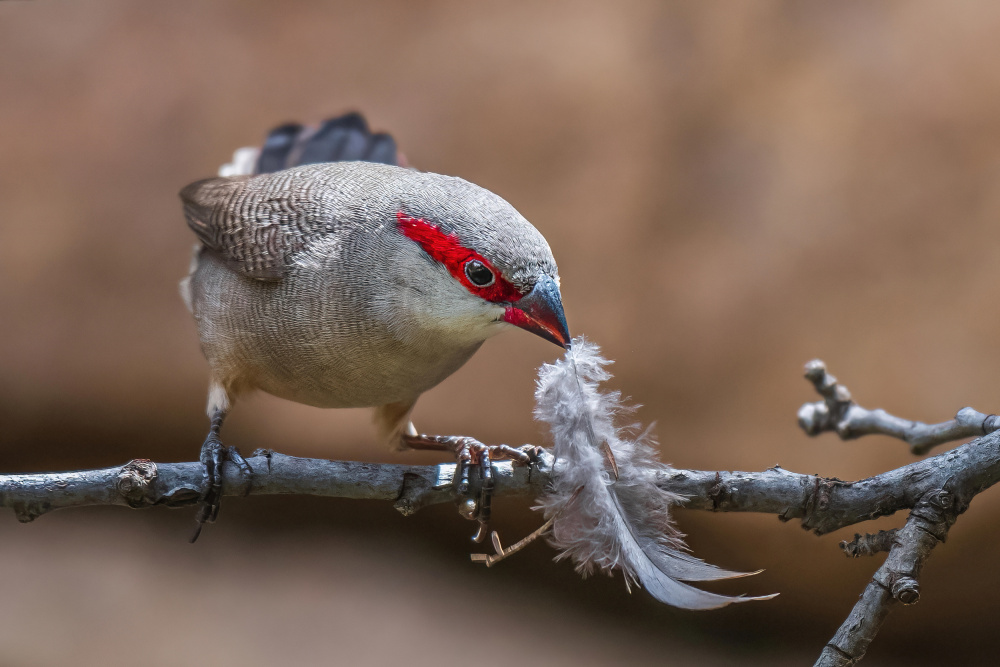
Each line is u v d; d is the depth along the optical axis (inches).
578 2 472.4
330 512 483.2
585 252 439.2
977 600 402.9
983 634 411.8
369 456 450.6
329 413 454.0
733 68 448.8
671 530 216.4
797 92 441.7
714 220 435.8
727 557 421.4
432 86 470.0
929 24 437.4
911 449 269.4
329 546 477.1
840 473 406.0
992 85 425.7
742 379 420.5
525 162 452.4
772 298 423.8
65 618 436.1
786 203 432.1
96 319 466.0
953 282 412.5
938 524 205.8
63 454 473.7
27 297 464.4
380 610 446.9
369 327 262.2
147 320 466.0
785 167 435.2
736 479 224.8
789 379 416.2
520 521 450.6
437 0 485.4
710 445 418.6
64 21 493.0
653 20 461.1
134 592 451.8
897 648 425.1
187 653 421.7
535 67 463.8
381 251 260.2
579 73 459.2
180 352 463.8
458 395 438.0
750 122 442.6
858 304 418.0
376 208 264.8
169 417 466.6
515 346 442.0
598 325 431.2
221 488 234.5
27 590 449.4
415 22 482.9
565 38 466.6
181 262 470.3
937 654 421.4
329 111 474.0
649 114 450.6
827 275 422.9
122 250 469.1
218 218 287.4
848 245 423.8
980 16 433.4
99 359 463.2
